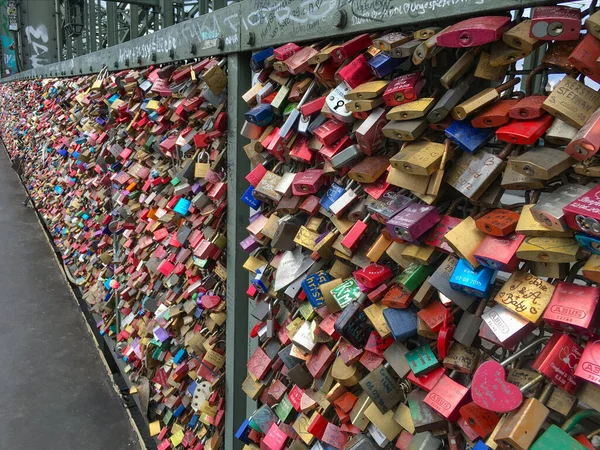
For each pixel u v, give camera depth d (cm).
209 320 216
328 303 132
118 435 316
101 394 359
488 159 94
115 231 361
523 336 87
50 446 304
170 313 246
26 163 1009
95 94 394
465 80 98
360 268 133
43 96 750
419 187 104
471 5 93
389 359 114
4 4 2017
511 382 91
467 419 94
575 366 81
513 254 86
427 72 106
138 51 299
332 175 137
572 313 79
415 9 104
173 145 235
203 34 202
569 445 79
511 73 95
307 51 136
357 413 125
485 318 91
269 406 176
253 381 180
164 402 268
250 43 167
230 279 198
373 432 124
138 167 300
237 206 189
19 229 768
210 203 209
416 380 107
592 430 87
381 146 118
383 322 114
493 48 91
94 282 461
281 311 167
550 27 78
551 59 84
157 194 272
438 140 107
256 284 167
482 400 87
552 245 80
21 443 305
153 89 244
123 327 343
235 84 182
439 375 104
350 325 120
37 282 568
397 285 112
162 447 270
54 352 415
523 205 93
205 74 183
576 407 86
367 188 120
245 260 194
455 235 94
